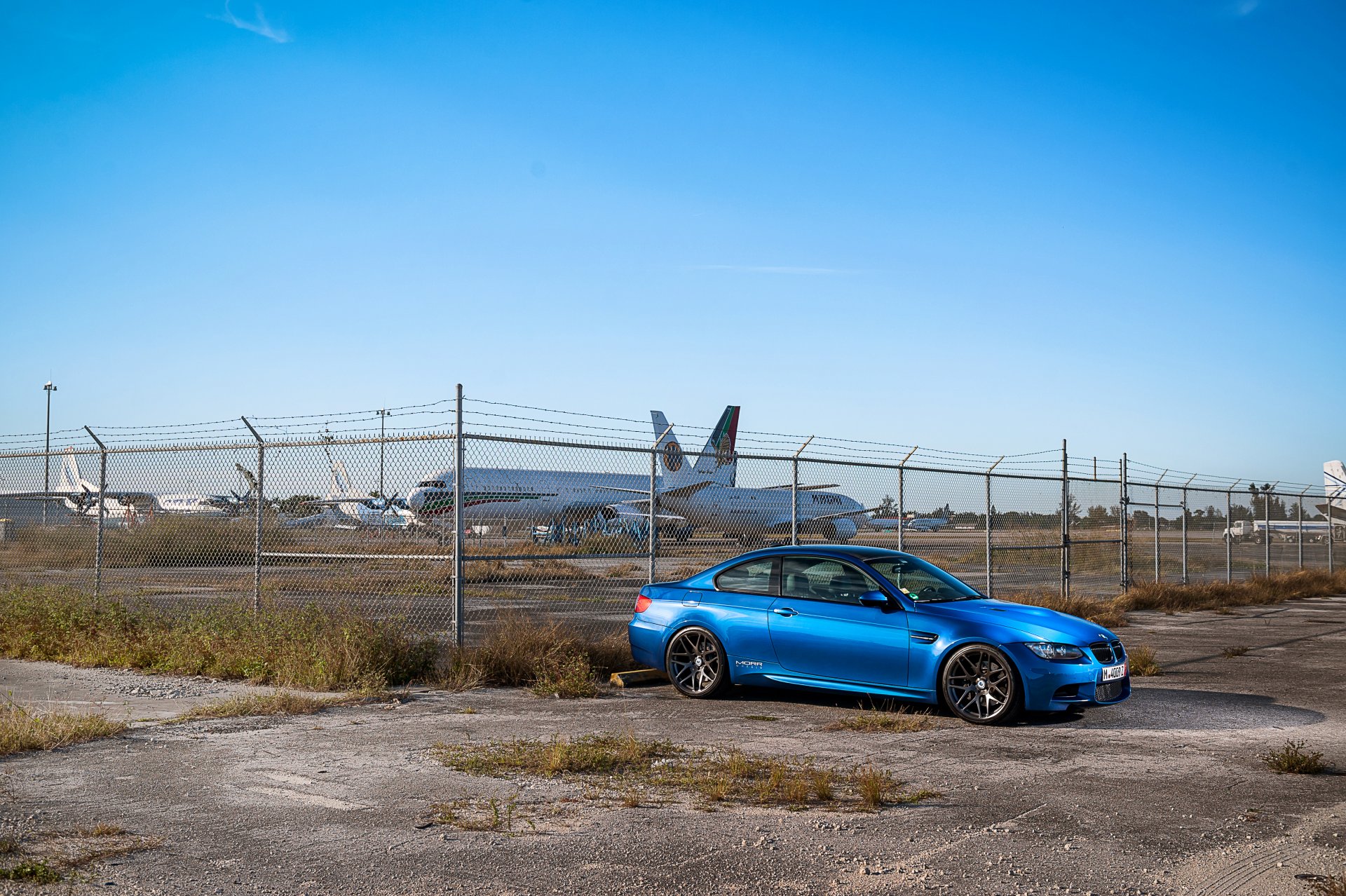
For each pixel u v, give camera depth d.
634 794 6.07
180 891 4.39
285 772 6.64
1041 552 22.70
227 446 12.53
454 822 5.47
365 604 12.48
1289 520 35.97
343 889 4.44
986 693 8.62
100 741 7.61
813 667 9.41
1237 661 13.12
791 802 5.94
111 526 14.82
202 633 11.75
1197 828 5.46
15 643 12.62
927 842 5.18
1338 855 5.00
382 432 11.34
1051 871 4.73
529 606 17.55
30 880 4.48
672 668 10.16
